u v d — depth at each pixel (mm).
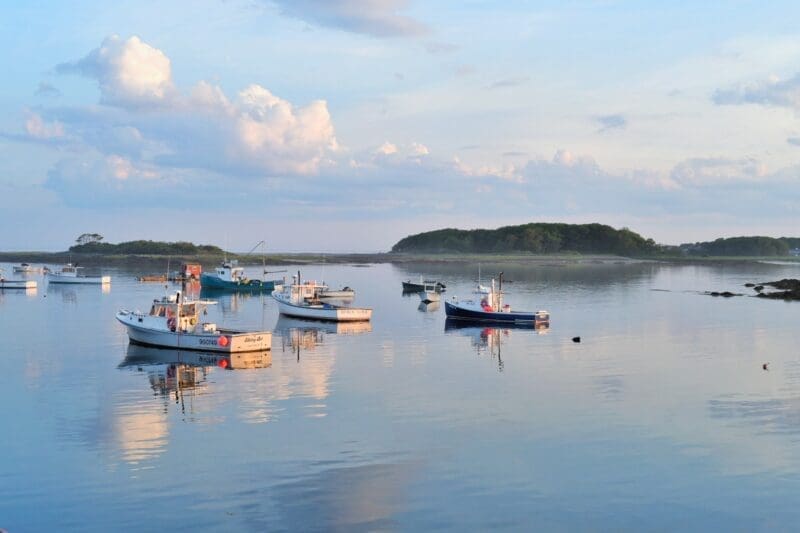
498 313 63812
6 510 19469
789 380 36406
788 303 85625
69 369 39688
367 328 60750
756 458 23641
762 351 46688
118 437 25969
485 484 21344
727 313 73062
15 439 25734
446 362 42188
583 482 21531
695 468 22734
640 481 21656
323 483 21359
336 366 40688
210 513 19234
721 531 18438
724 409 30141
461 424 27688
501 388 34406
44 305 81938
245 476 21891
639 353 45844
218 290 111688
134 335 48750
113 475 22000
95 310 75875
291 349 47594
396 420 28266
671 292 106062
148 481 21500
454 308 66562
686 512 19516
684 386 34875
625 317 69375
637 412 29594
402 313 75125
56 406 30703
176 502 19938
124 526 18484
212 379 36688
